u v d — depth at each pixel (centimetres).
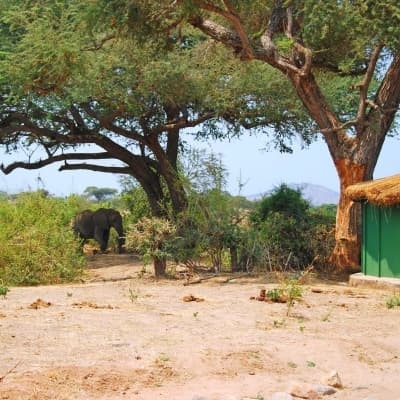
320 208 2872
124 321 1210
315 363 1004
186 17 2195
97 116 2678
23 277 2161
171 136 2805
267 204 2559
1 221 2511
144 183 2900
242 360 982
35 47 2355
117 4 2181
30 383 825
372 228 1986
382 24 2052
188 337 1105
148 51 2538
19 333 1081
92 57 2523
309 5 2128
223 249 2330
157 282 2073
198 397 805
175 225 2225
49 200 2942
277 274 2103
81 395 806
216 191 2284
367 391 891
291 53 2330
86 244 3781
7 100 2500
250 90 2758
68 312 1297
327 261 2345
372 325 1291
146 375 892
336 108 2980
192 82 2648
